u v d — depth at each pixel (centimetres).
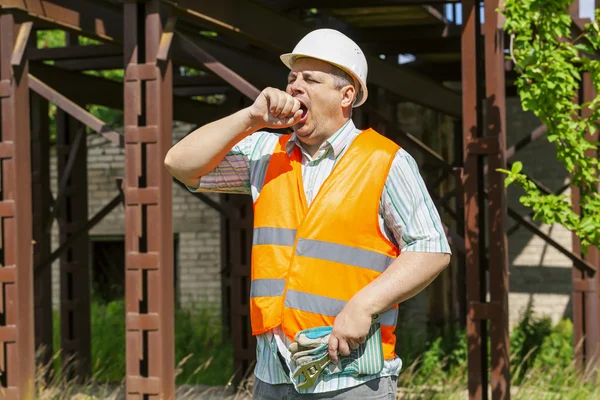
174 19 663
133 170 653
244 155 310
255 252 296
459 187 712
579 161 670
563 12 678
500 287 683
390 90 1005
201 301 1559
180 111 1134
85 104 1018
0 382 673
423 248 275
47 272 1011
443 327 1311
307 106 290
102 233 1617
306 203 290
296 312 281
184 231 1575
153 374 647
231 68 874
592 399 860
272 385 291
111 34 726
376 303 269
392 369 288
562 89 652
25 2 646
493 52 689
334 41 291
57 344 1307
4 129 663
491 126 689
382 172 283
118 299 1666
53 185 1598
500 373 677
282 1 915
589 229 654
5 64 654
